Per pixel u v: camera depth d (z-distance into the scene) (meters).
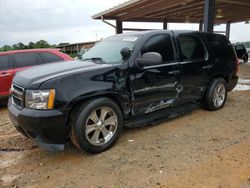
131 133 4.15
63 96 3.07
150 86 3.96
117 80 3.54
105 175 2.91
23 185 2.79
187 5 11.82
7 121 5.31
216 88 5.18
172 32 4.45
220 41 5.34
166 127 4.39
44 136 3.07
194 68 4.64
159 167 3.03
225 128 4.29
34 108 3.07
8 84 6.52
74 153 3.51
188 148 3.53
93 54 4.36
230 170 2.91
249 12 14.77
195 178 2.76
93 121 3.38
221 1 10.92
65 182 2.81
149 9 11.88
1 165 3.26
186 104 5.02
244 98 6.50
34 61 6.89
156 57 3.60
